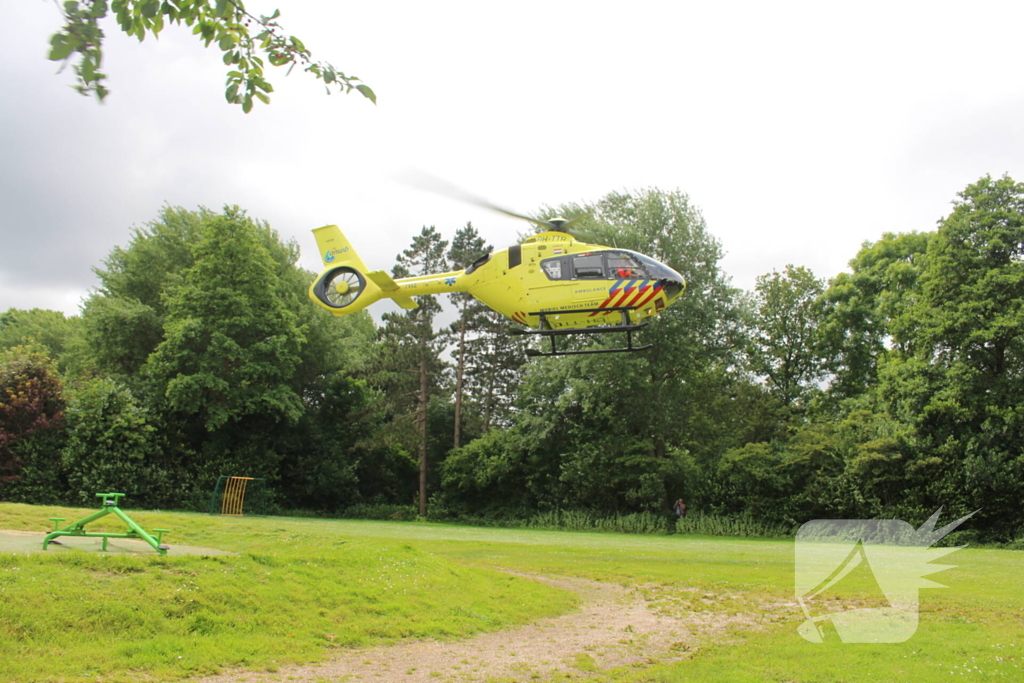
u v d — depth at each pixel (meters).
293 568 12.71
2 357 38.12
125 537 13.29
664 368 42.69
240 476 39.75
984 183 34.72
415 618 11.61
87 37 4.14
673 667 9.55
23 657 7.86
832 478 37.25
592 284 19.09
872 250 49.69
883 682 8.37
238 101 5.32
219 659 8.78
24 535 14.62
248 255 40.44
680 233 40.66
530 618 12.73
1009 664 9.01
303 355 47.59
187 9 4.98
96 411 36.62
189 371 39.97
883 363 40.84
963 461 32.16
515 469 47.16
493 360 55.44
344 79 5.25
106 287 45.66
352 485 49.09
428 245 55.81
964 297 33.41
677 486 42.78
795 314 54.53
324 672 8.84
